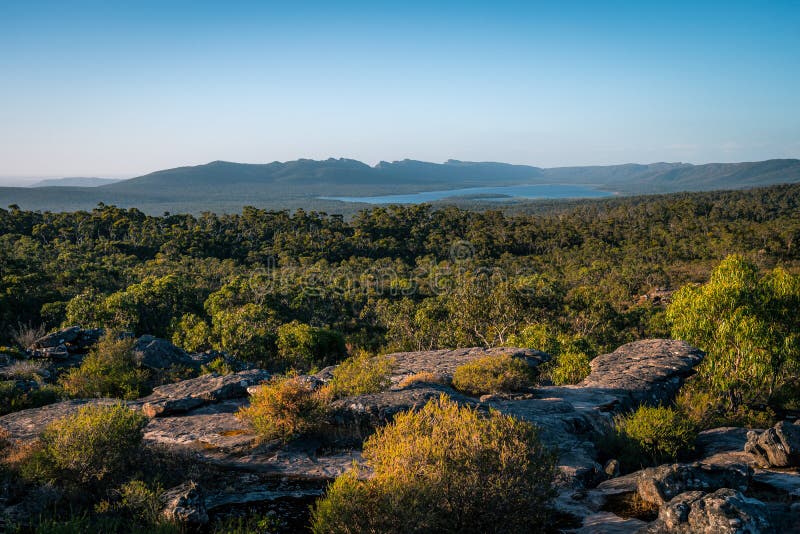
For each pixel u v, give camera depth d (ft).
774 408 57.98
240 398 45.32
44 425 34.47
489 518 17.40
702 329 62.69
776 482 21.70
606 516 19.81
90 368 56.13
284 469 26.91
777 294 62.28
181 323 133.28
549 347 79.56
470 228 586.86
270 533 18.97
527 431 19.11
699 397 45.47
